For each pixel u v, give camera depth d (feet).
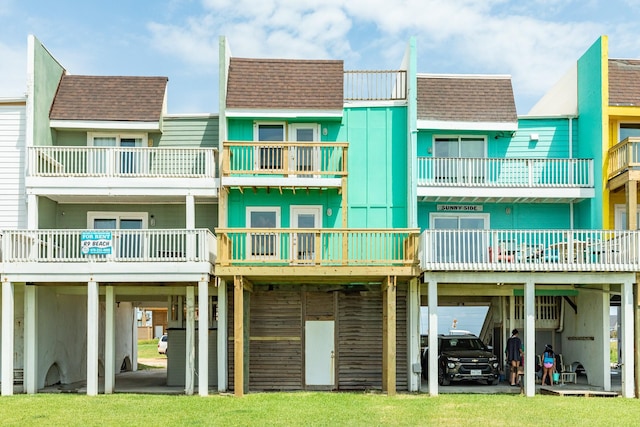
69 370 81.35
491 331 88.69
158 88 77.97
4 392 65.21
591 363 73.46
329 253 67.56
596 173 73.51
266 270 65.36
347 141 75.46
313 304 74.33
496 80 78.84
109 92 77.41
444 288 74.90
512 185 73.97
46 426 48.55
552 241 72.74
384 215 74.74
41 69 73.26
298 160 73.51
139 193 71.20
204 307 65.10
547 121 78.38
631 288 66.23
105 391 68.69
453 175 74.79
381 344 73.87
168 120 77.51
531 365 65.41
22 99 73.00
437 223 77.87
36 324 69.46
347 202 73.97
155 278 65.57
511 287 75.00
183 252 69.41
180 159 76.13
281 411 54.75
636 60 77.92
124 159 75.10
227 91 74.28
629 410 55.67
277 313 74.18
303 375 73.46
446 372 74.18
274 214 75.15
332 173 70.90
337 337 73.92
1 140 73.51
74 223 77.00
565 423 49.55
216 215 77.46
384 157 75.41
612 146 74.02
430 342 65.92
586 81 76.38
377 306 74.33
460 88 77.66
